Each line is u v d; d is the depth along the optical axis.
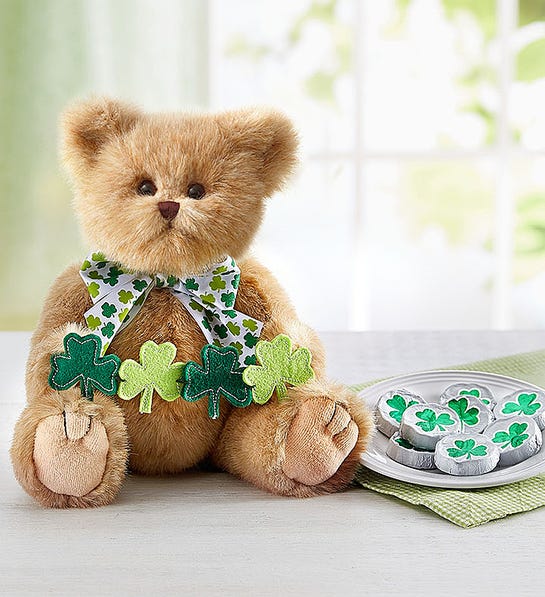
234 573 0.62
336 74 2.01
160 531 0.66
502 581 0.61
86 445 0.67
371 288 2.15
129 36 1.76
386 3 2.01
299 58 2.01
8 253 1.82
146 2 1.75
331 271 2.03
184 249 0.69
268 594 0.60
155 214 0.68
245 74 2.01
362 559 0.63
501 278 1.88
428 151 1.82
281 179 0.73
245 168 0.71
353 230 1.86
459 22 2.02
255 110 0.72
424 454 0.72
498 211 1.86
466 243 2.13
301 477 0.70
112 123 0.70
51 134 1.78
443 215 2.12
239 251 0.71
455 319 2.16
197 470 0.75
